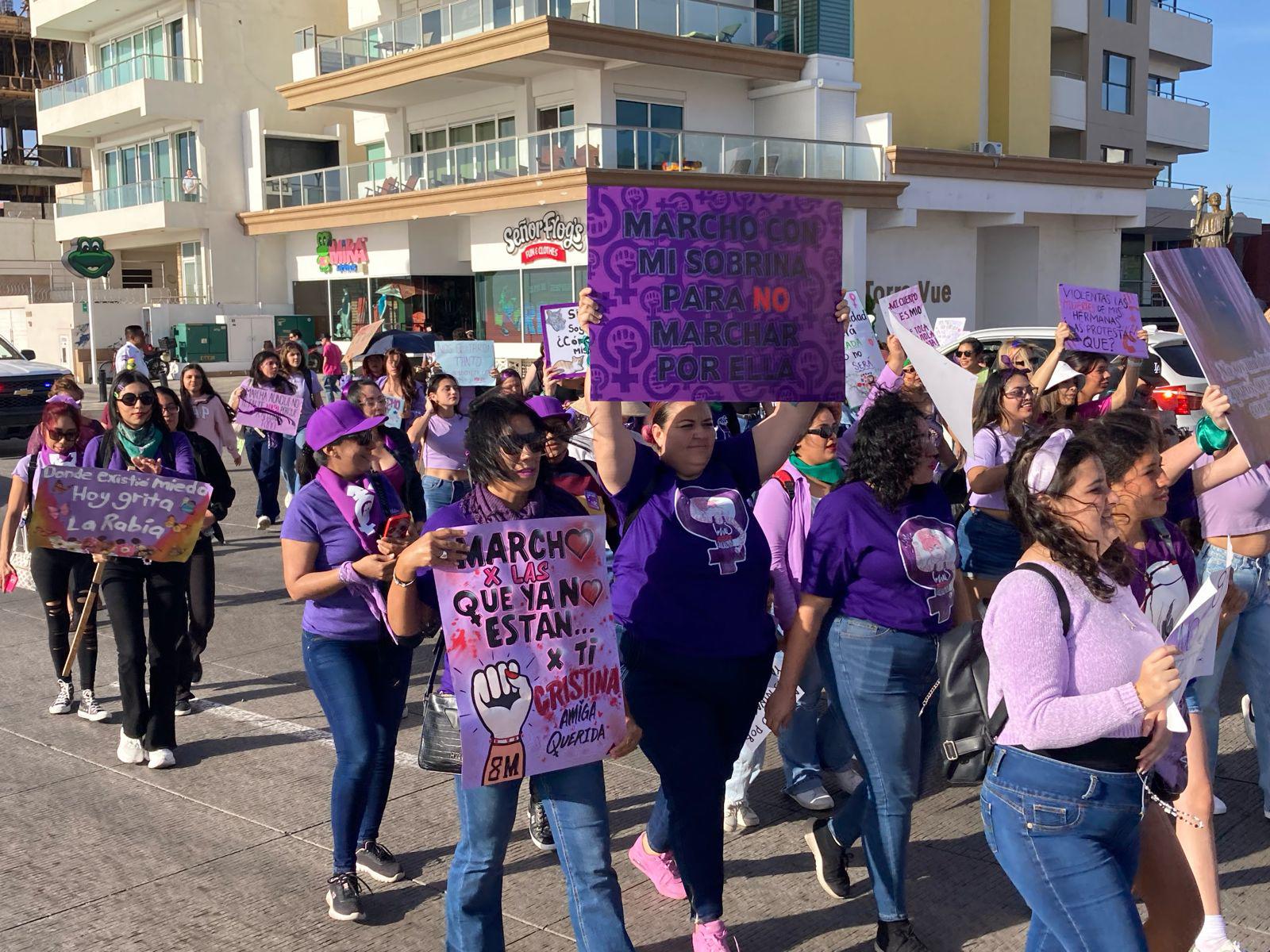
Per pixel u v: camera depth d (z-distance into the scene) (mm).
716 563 3715
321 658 4328
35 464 6559
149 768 5773
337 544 4297
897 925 3912
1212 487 4535
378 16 33125
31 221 46750
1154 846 3234
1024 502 2902
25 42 55531
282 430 10977
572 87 26766
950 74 32438
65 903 4418
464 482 8844
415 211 28547
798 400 4016
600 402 3764
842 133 28578
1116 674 2822
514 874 4648
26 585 9844
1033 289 33031
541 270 26938
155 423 5848
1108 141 39656
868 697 3891
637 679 3787
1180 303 3883
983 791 3021
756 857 4766
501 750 3387
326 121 37594
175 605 5742
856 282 27594
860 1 29844
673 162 24438
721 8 26688
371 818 4566
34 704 6770
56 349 35969
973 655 3457
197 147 35875
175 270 44188
